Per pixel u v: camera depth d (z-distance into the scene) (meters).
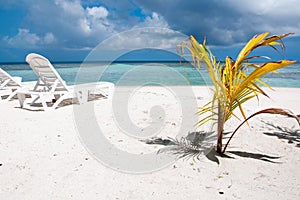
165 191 2.35
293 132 3.97
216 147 3.34
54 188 2.43
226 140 3.62
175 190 2.36
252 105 6.73
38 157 3.13
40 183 2.51
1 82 8.14
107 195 2.30
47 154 3.22
